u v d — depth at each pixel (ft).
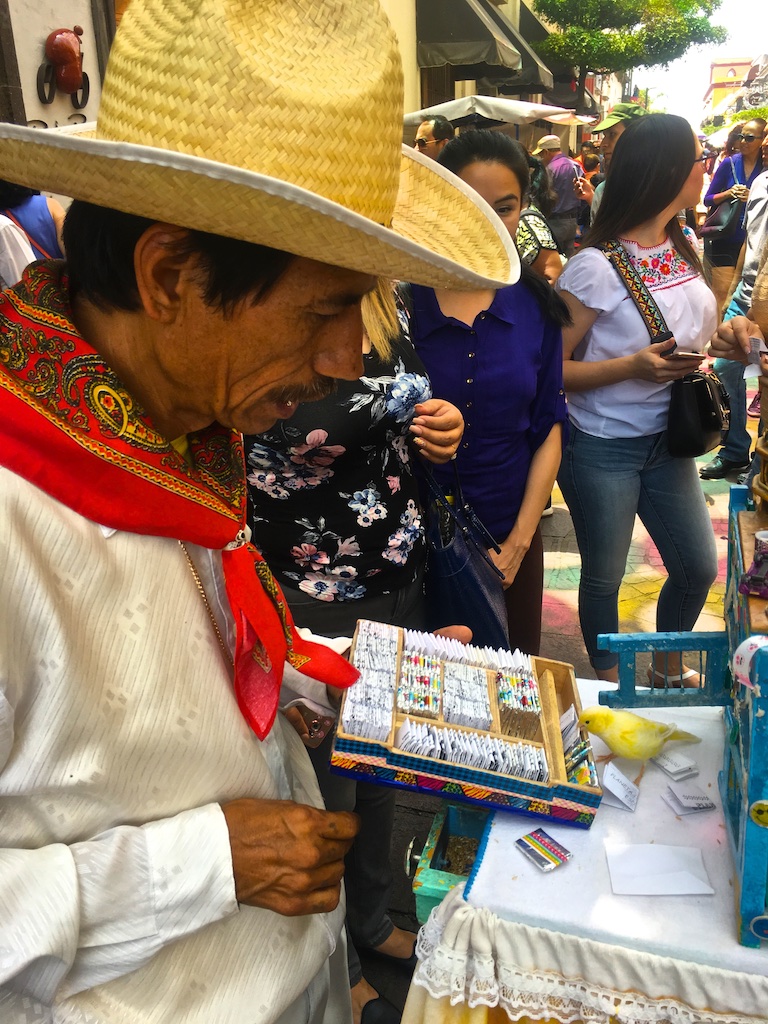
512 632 8.48
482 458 7.32
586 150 41.34
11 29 12.57
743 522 4.10
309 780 3.92
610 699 4.65
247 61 2.32
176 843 2.76
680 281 8.19
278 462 5.22
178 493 2.79
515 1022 3.78
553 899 3.65
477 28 31.94
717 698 4.54
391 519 5.59
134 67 2.42
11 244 9.43
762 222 11.07
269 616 3.22
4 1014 2.57
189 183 2.20
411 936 6.63
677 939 3.45
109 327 2.72
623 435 8.41
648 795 4.23
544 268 13.06
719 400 7.92
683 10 76.54
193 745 2.90
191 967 2.99
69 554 2.54
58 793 2.67
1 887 2.44
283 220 2.28
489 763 3.86
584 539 8.94
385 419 5.27
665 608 9.26
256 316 2.60
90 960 2.66
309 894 3.00
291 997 3.28
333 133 2.43
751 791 3.22
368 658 4.34
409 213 3.89
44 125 13.74
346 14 2.59
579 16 66.59
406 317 5.97
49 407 2.53
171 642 2.83
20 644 2.44
